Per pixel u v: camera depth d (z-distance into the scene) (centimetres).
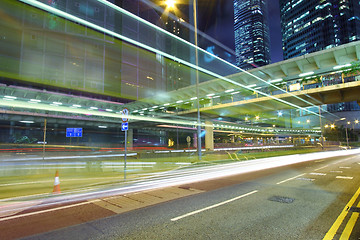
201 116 4872
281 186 934
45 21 7331
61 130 6794
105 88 8719
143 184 1002
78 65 7994
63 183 1058
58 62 7475
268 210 600
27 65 6844
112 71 9169
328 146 6347
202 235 439
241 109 4184
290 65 3123
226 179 1138
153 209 619
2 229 475
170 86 12825
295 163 2108
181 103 4609
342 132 9662
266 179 1129
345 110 11262
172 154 2908
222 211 595
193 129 6856
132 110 5166
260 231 457
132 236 436
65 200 725
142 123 5841
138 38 10950
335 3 13650
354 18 13125
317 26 14062
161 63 12462
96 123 5062
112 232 457
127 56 10088
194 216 556
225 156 2830
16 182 1114
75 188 922
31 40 7038
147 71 11288
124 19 10200
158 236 436
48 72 7212
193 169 1584
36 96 3844
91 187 941
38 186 989
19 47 6788
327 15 13612
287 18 16350
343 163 2034
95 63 8512
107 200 721
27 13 7038
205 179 1145
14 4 6825
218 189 880
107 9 9162
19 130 6159
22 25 6919
